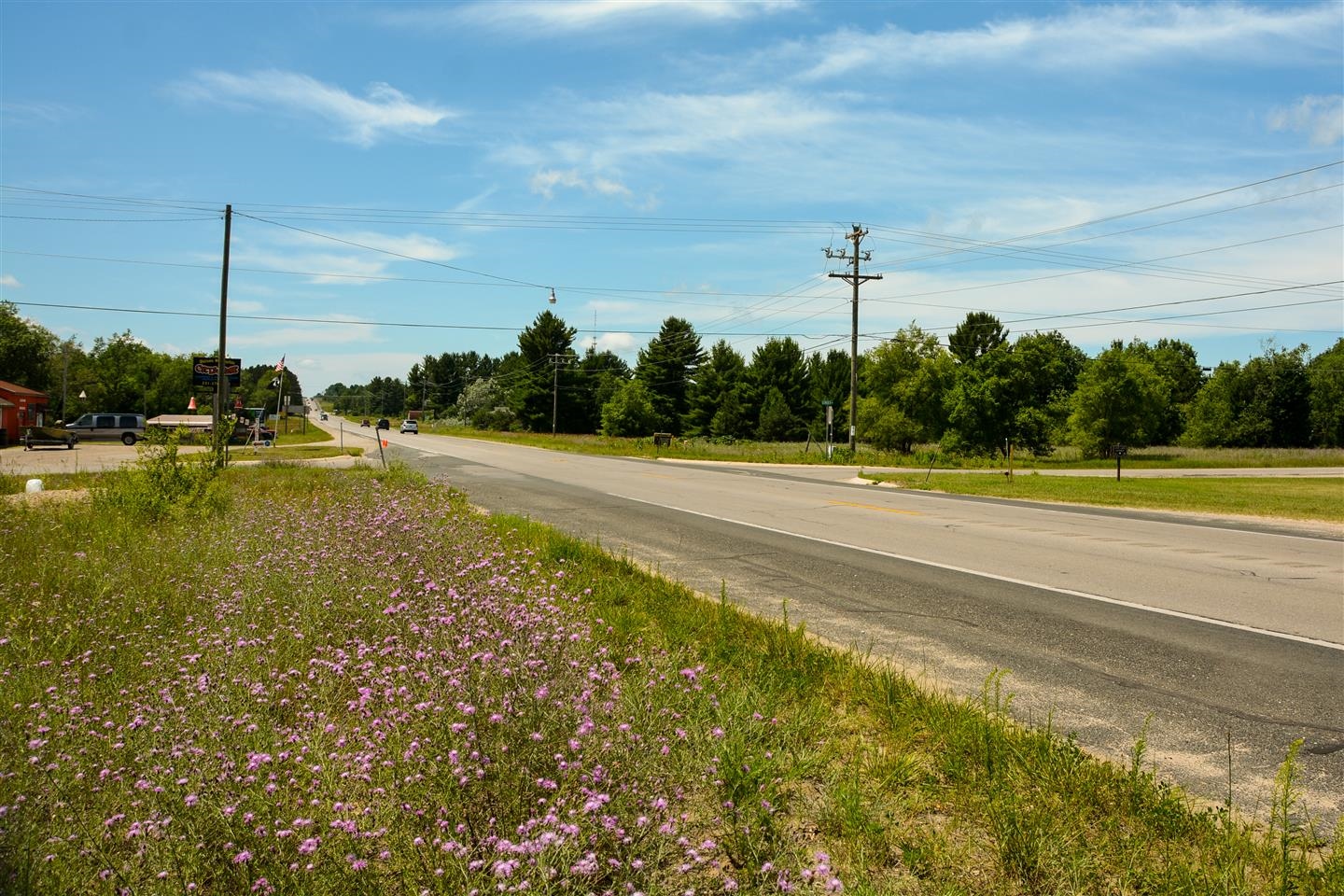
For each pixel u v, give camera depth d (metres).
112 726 3.56
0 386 55.06
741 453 51.69
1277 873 3.11
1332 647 6.64
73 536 9.45
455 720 3.04
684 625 6.32
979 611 7.80
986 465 45.59
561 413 106.00
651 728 3.42
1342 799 3.90
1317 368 79.62
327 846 2.48
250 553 7.57
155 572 7.06
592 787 2.86
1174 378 97.12
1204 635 6.99
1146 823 3.46
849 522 15.16
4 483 18.64
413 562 6.46
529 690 3.21
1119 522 16.02
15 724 3.49
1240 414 81.50
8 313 71.62
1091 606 8.10
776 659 5.58
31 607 5.83
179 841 2.52
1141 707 5.18
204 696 3.49
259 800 2.65
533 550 8.99
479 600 4.71
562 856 2.48
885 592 8.67
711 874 2.95
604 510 16.38
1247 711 5.11
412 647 4.18
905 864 3.15
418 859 2.59
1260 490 24.19
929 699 4.89
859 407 60.09
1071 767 3.95
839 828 3.40
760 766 3.58
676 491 21.58
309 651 4.88
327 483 18.88
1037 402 65.81
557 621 4.57
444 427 123.38
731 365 99.19
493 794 2.85
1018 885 3.04
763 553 11.14
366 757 2.94
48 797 2.85
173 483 12.17
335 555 6.80
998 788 3.73
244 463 29.70
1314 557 11.53
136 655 4.77
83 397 79.06
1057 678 5.76
